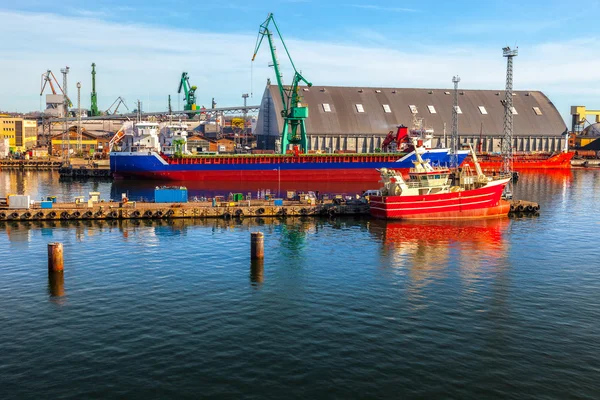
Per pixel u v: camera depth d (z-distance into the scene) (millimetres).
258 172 155875
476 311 45594
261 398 31250
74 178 164625
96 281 52938
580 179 175750
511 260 63406
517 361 36188
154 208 88688
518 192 136875
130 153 153875
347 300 48000
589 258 64562
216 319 43031
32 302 46844
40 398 31203
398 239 74812
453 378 33781
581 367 35438
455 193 90875
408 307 46344
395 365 35375
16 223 82500
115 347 37750
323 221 88250
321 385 32719
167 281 53156
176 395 31547
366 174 159625
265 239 73500
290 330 40906
